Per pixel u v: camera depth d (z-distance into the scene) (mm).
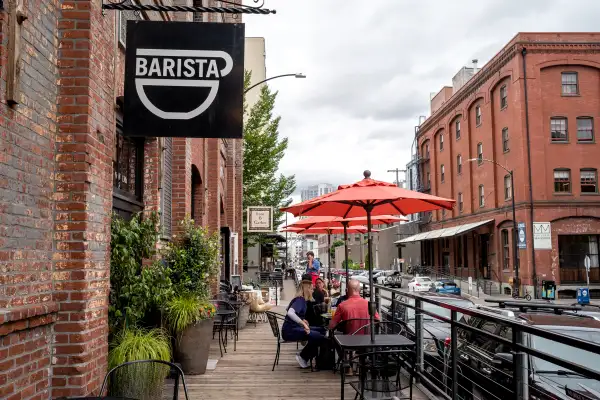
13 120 4043
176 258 8961
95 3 5117
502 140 38406
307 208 8148
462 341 7414
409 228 65375
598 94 35406
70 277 4770
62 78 4910
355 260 99750
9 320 3846
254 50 40812
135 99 5332
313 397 6715
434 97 60125
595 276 34594
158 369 5512
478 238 43500
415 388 7055
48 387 4609
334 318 7805
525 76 35281
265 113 33375
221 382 7516
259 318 15336
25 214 4246
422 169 59219
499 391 5934
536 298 33281
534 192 34625
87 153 4871
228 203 22969
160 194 8922
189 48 5418
